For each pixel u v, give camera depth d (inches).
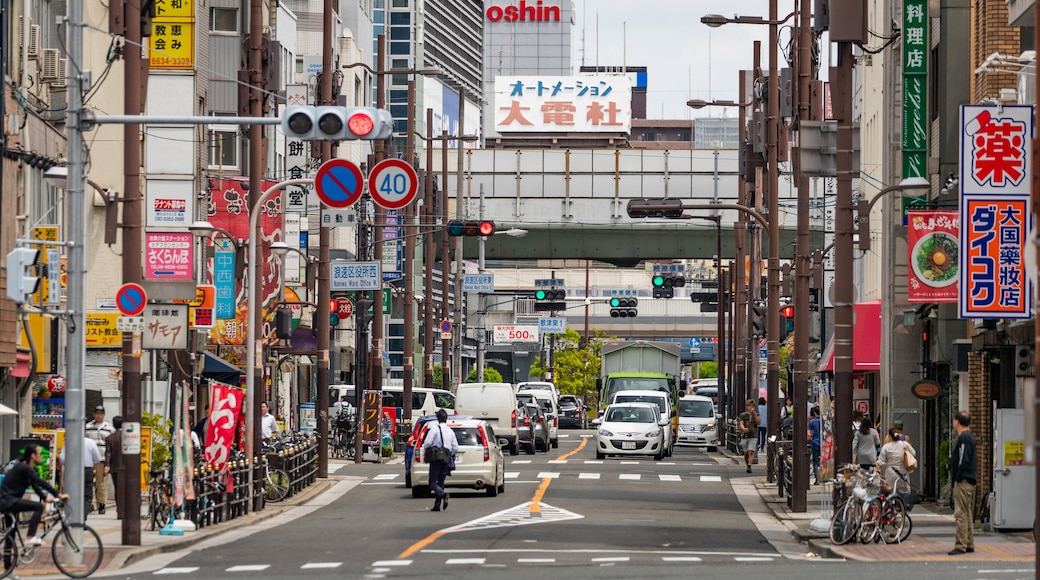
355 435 4242.1
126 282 1941.4
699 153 6565.0
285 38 6181.1
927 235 2468.0
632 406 4569.4
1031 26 2373.3
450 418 3004.4
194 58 3759.8
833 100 2233.0
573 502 2817.4
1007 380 2476.6
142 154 3631.9
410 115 5027.1
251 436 2583.7
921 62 2871.6
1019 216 2043.6
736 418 5036.9
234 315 3238.2
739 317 5841.5
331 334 6638.8
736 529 2336.4
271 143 5295.3
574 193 6594.5
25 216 2490.2
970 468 1861.5
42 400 2795.3
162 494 2231.8
